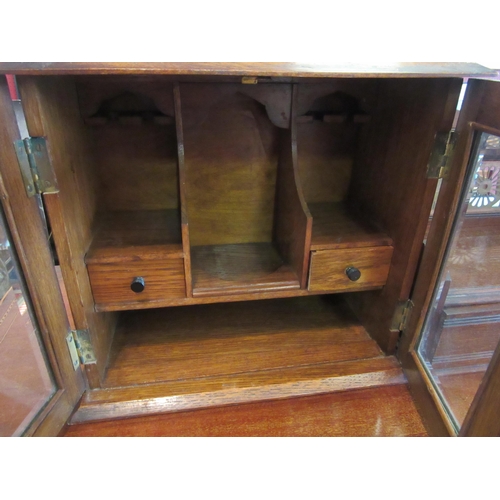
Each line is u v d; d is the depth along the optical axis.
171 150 1.13
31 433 0.78
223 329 1.25
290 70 0.70
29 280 0.75
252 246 1.27
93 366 0.98
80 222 0.92
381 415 0.98
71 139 0.89
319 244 1.01
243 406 1.00
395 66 0.79
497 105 0.70
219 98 0.99
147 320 1.28
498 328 0.79
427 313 0.98
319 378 1.05
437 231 0.89
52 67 0.64
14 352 0.82
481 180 0.77
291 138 1.02
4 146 0.66
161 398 0.99
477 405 0.71
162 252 0.95
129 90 0.96
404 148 0.97
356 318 1.30
